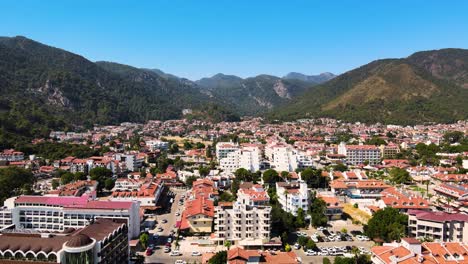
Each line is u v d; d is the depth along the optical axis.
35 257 145.00
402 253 154.12
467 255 155.88
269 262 162.50
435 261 150.62
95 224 176.25
